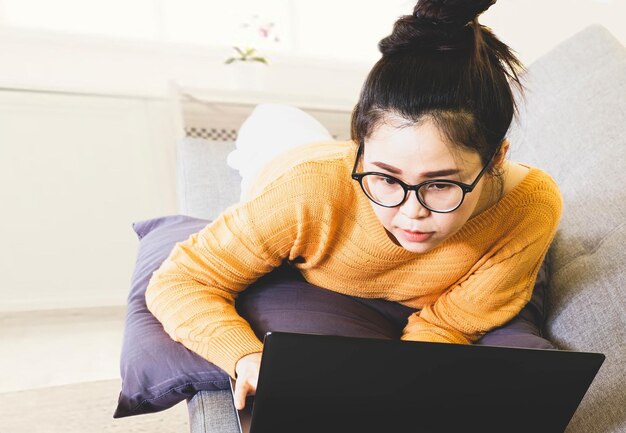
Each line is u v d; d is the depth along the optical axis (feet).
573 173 3.87
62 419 4.71
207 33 6.84
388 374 1.80
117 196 6.32
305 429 1.94
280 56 6.70
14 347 5.75
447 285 3.01
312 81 7.00
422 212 2.03
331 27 7.47
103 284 6.66
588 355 1.90
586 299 3.02
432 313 3.06
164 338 2.61
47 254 6.28
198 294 2.54
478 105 1.88
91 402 4.97
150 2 6.47
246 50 6.34
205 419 2.40
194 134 6.50
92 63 5.98
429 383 1.86
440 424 2.02
